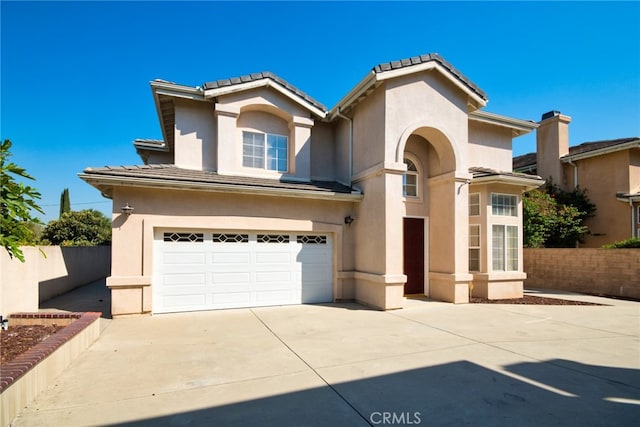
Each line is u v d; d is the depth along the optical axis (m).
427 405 4.75
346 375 5.79
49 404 4.75
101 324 9.16
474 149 15.26
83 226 27.17
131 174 9.74
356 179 12.92
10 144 5.93
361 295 12.35
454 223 12.57
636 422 4.34
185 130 12.63
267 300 11.68
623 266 14.28
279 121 13.83
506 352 6.99
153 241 10.38
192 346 7.35
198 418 4.40
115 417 4.42
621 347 7.38
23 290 8.64
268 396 5.01
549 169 22.66
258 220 11.52
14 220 6.19
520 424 4.28
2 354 5.68
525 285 17.83
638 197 18.58
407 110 11.88
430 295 13.51
